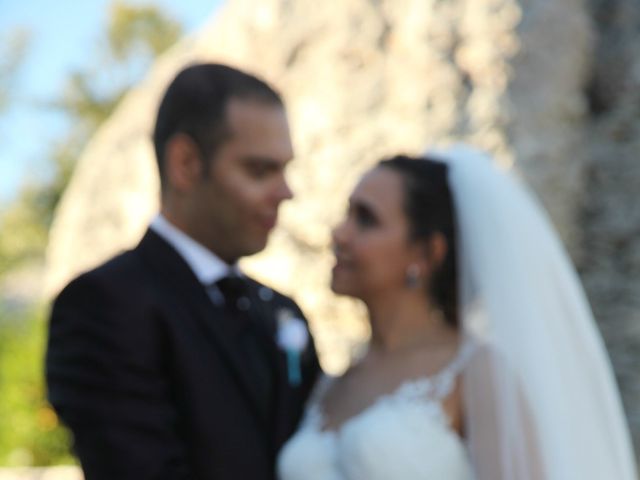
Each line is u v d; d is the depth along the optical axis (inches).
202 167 97.2
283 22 232.4
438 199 102.0
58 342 94.6
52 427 296.0
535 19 203.9
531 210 106.0
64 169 805.2
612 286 210.1
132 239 261.3
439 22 206.1
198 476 93.0
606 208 213.6
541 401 96.8
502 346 97.8
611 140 217.0
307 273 209.6
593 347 104.7
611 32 222.2
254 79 98.6
